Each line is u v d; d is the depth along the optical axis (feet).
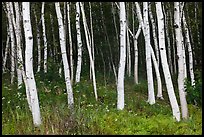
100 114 36.58
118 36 74.90
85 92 50.03
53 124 30.09
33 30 73.82
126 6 63.82
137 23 73.05
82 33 73.56
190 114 38.91
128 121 33.68
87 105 42.09
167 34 65.57
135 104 44.11
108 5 73.77
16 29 39.55
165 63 34.30
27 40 31.58
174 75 65.92
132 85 60.23
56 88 51.24
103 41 75.00
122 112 38.19
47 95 46.85
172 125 32.01
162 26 34.27
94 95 48.85
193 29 73.72
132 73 74.33
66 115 31.42
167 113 39.45
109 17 74.84
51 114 32.94
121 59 41.06
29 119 32.96
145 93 54.90
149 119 34.65
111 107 42.32
